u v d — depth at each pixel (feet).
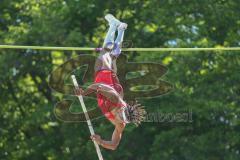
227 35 200.85
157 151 192.54
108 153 196.85
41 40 194.80
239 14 199.52
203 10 197.77
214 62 192.75
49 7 197.98
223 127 195.72
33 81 212.23
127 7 202.69
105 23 204.95
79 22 204.13
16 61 200.75
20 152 209.77
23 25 200.85
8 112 213.05
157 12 194.49
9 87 212.02
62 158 203.72
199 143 191.31
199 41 189.57
